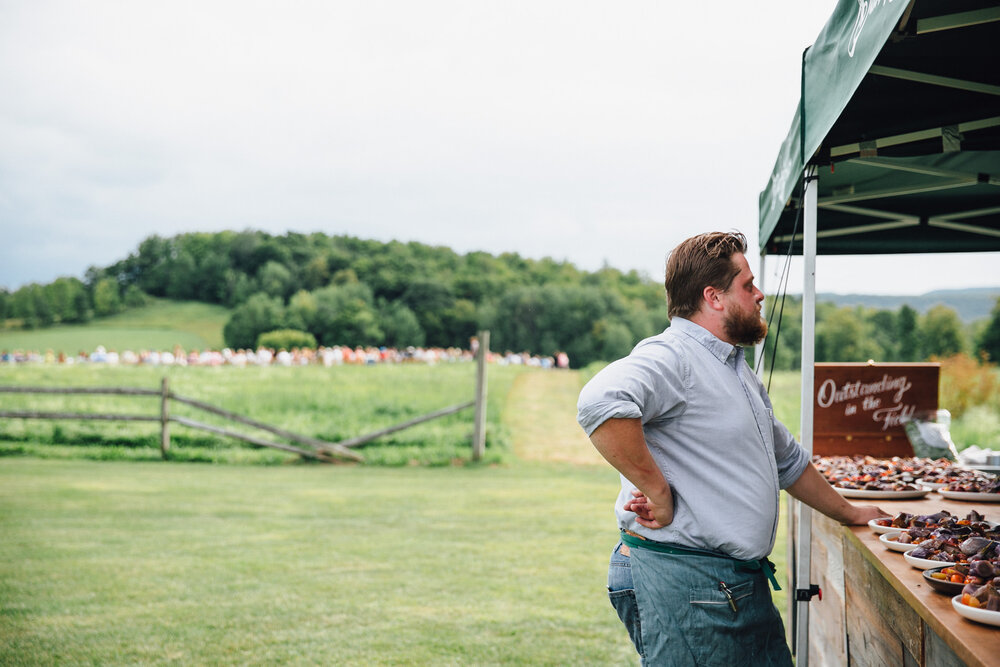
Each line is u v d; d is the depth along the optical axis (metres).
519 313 68.19
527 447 13.94
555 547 6.77
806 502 2.55
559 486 10.33
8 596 5.21
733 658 2.09
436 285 71.12
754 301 2.23
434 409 16.34
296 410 16.36
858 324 41.81
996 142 3.18
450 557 6.39
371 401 16.89
